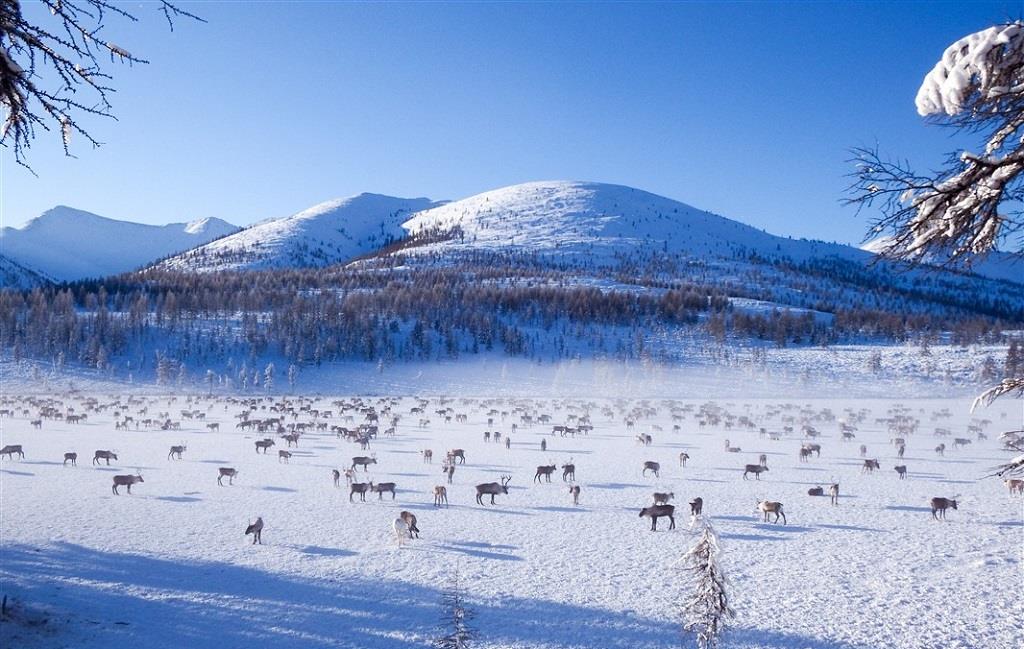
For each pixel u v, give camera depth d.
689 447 48.81
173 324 129.25
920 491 31.30
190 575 17.81
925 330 152.00
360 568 18.70
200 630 14.15
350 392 109.81
